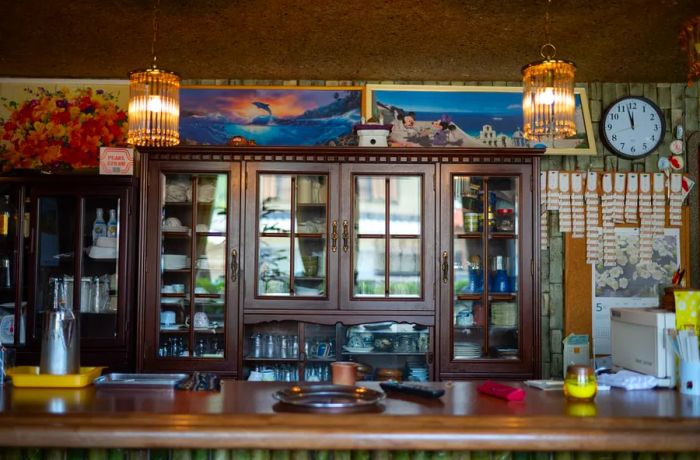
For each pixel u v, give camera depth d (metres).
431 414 2.42
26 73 5.25
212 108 5.25
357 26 4.25
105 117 5.32
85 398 2.67
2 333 4.74
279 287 4.71
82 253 4.73
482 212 4.76
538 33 4.36
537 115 3.47
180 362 4.64
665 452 2.49
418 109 5.28
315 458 2.45
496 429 2.35
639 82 5.41
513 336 4.73
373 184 4.75
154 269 4.66
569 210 5.30
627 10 3.99
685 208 5.35
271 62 4.95
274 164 4.72
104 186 4.74
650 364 3.06
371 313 4.66
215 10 4.02
